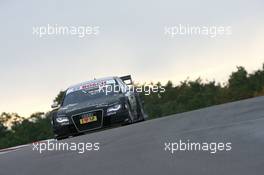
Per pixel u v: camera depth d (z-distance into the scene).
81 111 23.33
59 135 23.64
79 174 9.92
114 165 10.30
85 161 11.43
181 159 10.02
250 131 12.38
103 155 11.98
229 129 13.41
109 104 23.45
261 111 16.64
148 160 10.36
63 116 23.39
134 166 9.90
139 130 17.00
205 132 13.59
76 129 23.36
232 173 8.21
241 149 10.17
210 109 21.44
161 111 159.75
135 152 11.72
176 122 17.69
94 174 9.67
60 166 11.26
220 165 8.95
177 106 161.50
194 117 18.52
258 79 154.88
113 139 15.28
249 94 153.75
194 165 9.24
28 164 12.42
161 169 9.27
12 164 12.91
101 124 23.36
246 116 15.93
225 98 156.62
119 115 23.38
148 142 13.18
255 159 9.02
